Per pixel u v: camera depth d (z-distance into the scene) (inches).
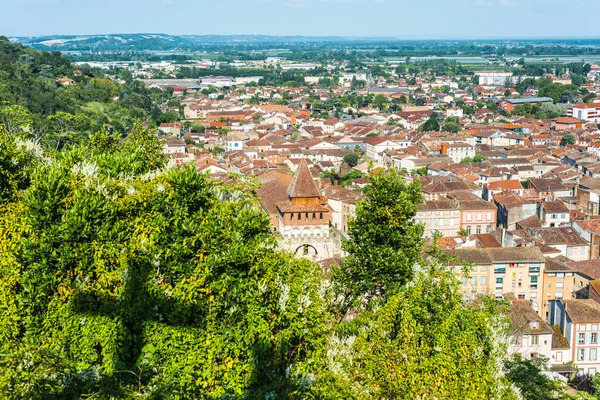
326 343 1502.2
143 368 1294.3
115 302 1392.7
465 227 6136.8
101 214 1446.9
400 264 2039.9
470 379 1412.4
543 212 6013.8
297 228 4069.9
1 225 1454.2
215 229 1481.3
